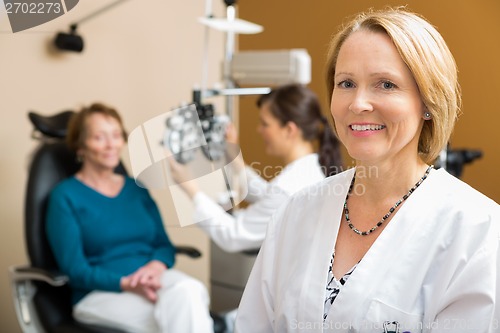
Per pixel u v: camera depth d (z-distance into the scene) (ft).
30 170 7.07
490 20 9.54
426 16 9.46
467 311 3.04
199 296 6.57
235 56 8.41
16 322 8.39
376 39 3.07
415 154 3.30
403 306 3.14
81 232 6.84
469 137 9.82
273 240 3.76
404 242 3.20
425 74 3.01
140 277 6.63
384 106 3.05
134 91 9.25
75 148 7.06
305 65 8.02
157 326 6.45
